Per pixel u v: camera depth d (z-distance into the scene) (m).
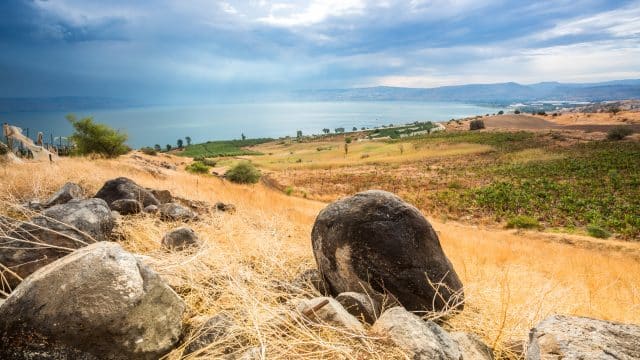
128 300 1.87
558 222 35.59
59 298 1.80
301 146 186.12
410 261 3.20
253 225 5.87
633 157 76.75
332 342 2.03
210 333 2.14
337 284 3.44
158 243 3.87
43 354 1.73
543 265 10.75
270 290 3.06
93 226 3.64
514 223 32.44
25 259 2.92
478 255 10.72
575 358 1.72
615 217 35.88
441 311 3.06
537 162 79.88
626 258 18.66
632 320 4.25
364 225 3.31
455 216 38.19
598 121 152.12
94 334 1.77
